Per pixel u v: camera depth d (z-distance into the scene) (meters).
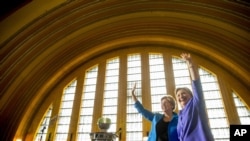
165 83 14.29
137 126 13.17
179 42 15.45
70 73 16.53
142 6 13.90
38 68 14.41
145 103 13.69
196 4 12.52
